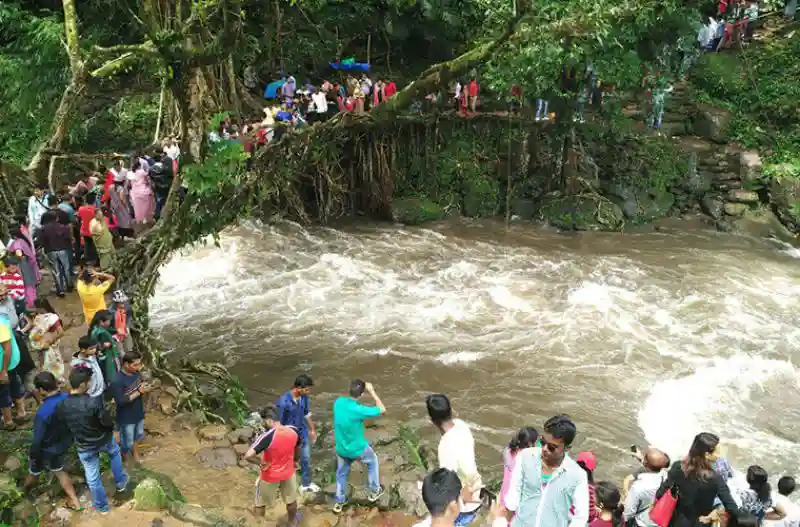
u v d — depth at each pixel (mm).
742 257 19078
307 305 15602
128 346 9680
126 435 8094
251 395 11930
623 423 11445
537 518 4461
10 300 8477
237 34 9664
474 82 21469
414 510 8031
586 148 21938
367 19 25156
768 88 24516
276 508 7766
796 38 26516
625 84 21094
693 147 23016
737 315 15578
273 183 12430
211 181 10039
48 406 6859
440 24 24438
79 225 13125
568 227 20891
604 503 6211
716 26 25984
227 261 17719
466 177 21875
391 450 9914
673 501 5445
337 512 7797
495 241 20000
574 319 15164
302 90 21391
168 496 7688
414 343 14000
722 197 21609
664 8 12070
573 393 12328
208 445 9211
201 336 14047
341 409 7543
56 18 19344
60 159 16000
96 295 9539
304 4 22172
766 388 12609
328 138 13367
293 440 7098
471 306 15789
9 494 6988
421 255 18859
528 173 22000
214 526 7012
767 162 22094
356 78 24312
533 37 10664
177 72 9898
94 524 6957
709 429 11297
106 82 24109
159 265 11422
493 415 11609
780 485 7434
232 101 20516
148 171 15992
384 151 21250
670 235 20609
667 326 14953
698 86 25438
